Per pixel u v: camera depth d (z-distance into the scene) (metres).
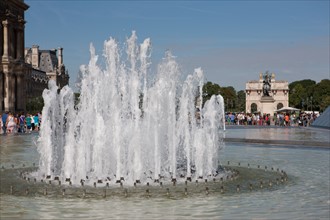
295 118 103.44
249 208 15.11
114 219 13.66
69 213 14.40
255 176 21.78
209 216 14.02
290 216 14.05
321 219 13.70
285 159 29.06
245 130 66.69
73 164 21.67
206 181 20.05
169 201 16.12
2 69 99.19
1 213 14.41
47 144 24.03
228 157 30.39
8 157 31.33
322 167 25.17
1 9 97.69
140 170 22.00
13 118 59.16
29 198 16.64
